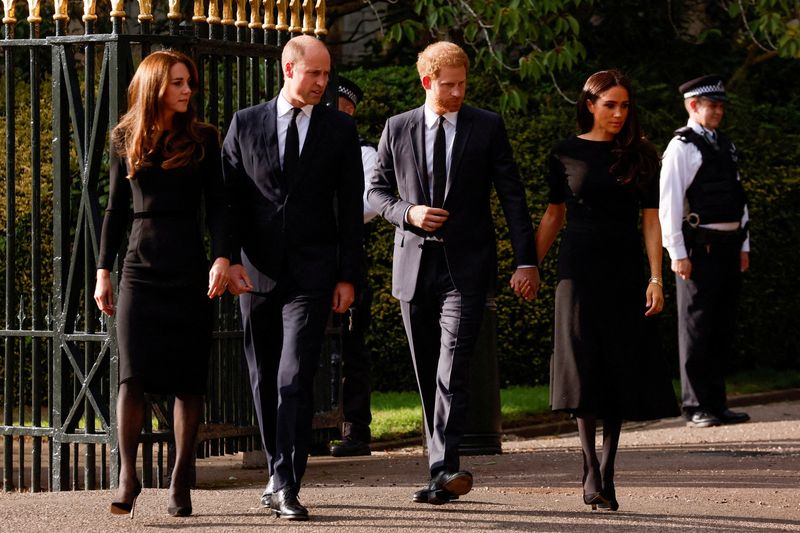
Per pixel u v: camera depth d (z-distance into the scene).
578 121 12.79
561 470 16.08
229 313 15.41
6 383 15.35
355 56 32.41
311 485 14.91
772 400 24.12
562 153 12.66
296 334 11.68
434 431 12.70
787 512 12.84
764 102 30.05
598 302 12.39
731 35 30.59
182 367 11.77
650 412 12.43
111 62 14.50
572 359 12.37
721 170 20.62
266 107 12.02
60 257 14.98
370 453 18.19
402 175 12.90
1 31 25.75
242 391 15.52
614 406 12.44
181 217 11.77
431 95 12.69
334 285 11.95
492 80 25.28
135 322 11.66
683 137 20.58
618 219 12.48
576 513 12.32
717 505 13.27
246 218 12.02
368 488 14.33
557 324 12.52
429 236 12.70
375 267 23.89
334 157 11.92
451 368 12.57
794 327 26.83
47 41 14.95
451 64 12.55
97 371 14.66
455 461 12.54
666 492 14.23
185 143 11.66
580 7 28.16
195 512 12.22
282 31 16.09
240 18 15.62
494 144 12.78
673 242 20.50
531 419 21.34
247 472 16.48
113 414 14.51
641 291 12.53
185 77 11.62
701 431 20.19
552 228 13.02
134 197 11.79
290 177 11.83
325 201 11.95
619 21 29.53
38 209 15.27
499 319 24.16
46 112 22.64
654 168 12.48
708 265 20.59
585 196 12.46
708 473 15.81
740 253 20.98
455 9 23.42
